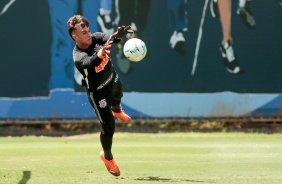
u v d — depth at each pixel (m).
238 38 57.66
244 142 49.22
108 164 25.77
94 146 46.31
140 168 30.61
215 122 60.19
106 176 26.86
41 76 56.69
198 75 57.41
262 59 57.88
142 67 56.94
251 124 60.44
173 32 57.16
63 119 56.91
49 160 35.44
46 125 59.84
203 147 44.53
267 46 57.91
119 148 43.94
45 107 56.78
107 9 56.59
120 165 32.12
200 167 31.03
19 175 27.39
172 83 57.19
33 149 43.78
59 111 56.84
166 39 57.12
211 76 57.50
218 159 35.53
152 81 57.09
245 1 57.72
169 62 57.12
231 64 57.62
